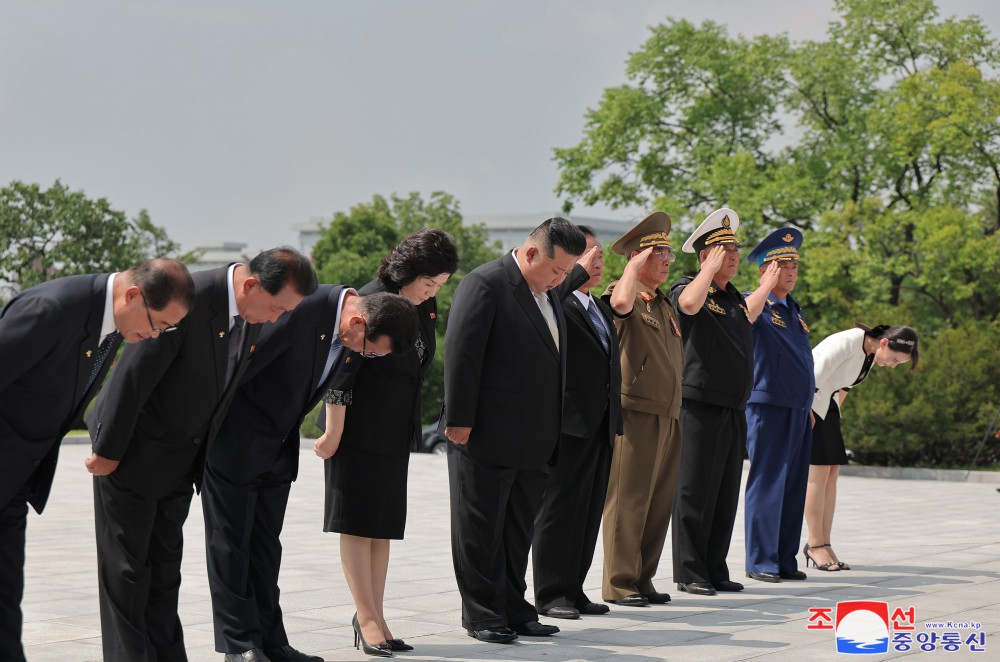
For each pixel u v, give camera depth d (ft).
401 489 19.53
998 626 22.02
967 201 95.30
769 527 27.96
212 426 16.71
